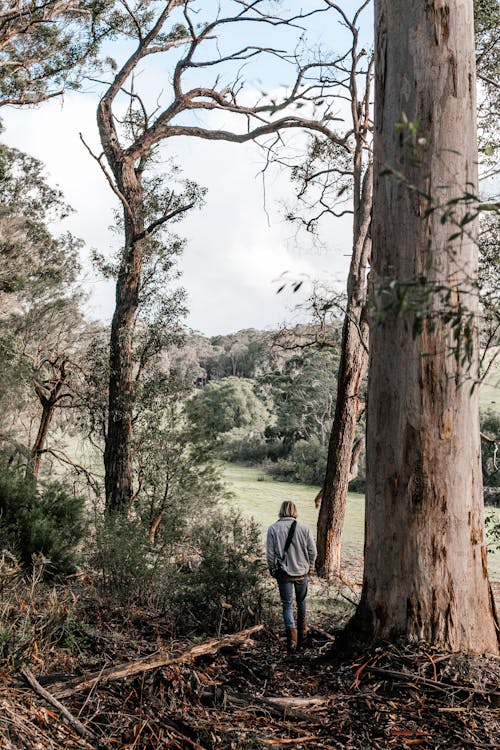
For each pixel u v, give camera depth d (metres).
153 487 15.60
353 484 40.88
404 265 5.14
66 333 25.00
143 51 18.97
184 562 8.64
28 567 8.27
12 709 3.26
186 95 18.61
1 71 19.11
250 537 7.97
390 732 4.00
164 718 3.62
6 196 26.19
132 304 18.56
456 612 5.05
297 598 6.78
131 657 4.91
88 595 7.33
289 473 48.38
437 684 4.56
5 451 22.30
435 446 5.12
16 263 24.58
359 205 17.23
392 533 5.24
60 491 11.30
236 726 3.82
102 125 19.11
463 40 5.23
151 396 17.67
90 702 3.72
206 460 16.33
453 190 5.04
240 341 89.19
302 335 19.23
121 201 17.92
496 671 4.72
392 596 5.20
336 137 18.53
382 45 5.47
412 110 5.17
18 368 22.28
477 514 5.21
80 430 21.78
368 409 5.52
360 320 11.44
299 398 52.31
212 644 4.38
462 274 5.00
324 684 4.84
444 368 5.09
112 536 8.22
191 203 19.09
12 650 3.86
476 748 3.85
